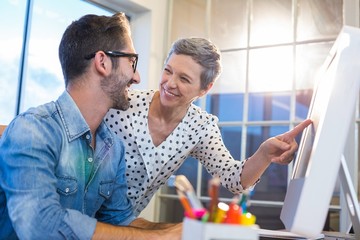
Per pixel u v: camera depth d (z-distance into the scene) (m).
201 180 2.67
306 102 2.48
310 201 0.66
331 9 2.43
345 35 0.74
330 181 0.67
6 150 0.90
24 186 0.86
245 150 2.62
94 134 1.10
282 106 2.55
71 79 1.03
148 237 0.90
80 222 0.87
